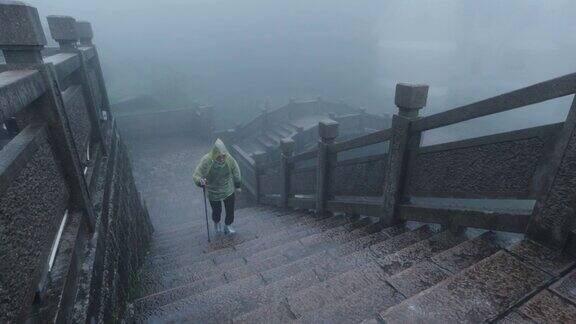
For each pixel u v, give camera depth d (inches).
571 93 79.2
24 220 65.2
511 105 93.8
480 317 70.4
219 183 199.2
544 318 68.7
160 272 165.8
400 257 112.8
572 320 67.7
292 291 113.1
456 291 77.4
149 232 262.5
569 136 79.5
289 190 272.7
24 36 82.0
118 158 222.4
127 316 113.2
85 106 159.5
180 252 200.5
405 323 70.5
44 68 84.4
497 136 101.3
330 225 192.4
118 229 145.4
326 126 193.9
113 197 153.3
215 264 162.7
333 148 193.6
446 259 100.2
